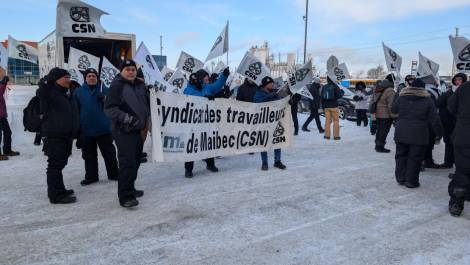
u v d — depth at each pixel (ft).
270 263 11.37
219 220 14.56
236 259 11.58
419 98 18.78
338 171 22.74
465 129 15.08
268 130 22.58
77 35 19.93
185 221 14.39
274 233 13.50
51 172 16.01
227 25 24.14
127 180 15.51
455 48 26.48
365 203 16.90
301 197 17.51
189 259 11.52
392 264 11.41
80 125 17.65
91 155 19.02
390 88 28.63
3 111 24.80
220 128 20.94
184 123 19.24
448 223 14.73
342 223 14.52
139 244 12.43
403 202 17.16
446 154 24.06
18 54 32.45
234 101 21.17
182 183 19.53
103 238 12.82
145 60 22.74
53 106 15.51
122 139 15.34
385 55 35.76
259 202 16.70
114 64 35.40
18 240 12.58
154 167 22.91
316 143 33.40
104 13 20.36
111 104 14.97
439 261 11.64
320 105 40.24
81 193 17.63
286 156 27.22
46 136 15.66
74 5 19.69
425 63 35.35
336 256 11.87
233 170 22.56
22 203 16.20
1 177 20.25
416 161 19.08
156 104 17.17
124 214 14.99
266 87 22.29
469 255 12.07
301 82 24.70
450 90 22.97
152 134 17.13
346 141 34.76
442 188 19.57
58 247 12.12
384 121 28.89
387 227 14.21
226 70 20.51
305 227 14.08
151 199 16.88
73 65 24.86
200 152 20.17
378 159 26.58
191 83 21.22
